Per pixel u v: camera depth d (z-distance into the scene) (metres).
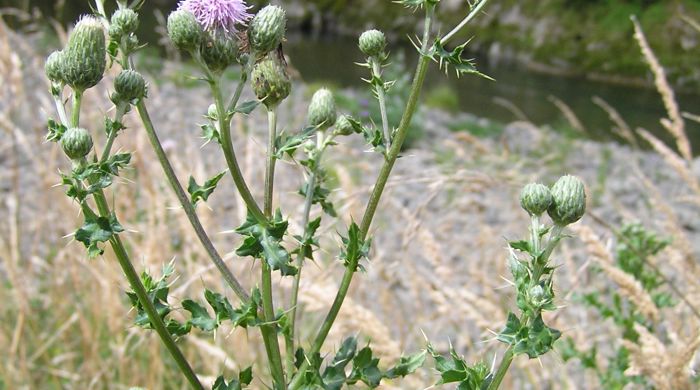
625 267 0.39
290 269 0.20
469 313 0.38
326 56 2.52
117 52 0.24
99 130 0.64
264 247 0.20
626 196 1.17
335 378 0.22
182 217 0.48
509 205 0.95
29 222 0.74
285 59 0.22
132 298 0.21
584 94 2.22
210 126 0.20
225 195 0.89
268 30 0.21
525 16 2.60
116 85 0.20
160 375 0.45
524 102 2.10
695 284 0.36
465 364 0.21
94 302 0.50
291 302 0.22
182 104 1.40
